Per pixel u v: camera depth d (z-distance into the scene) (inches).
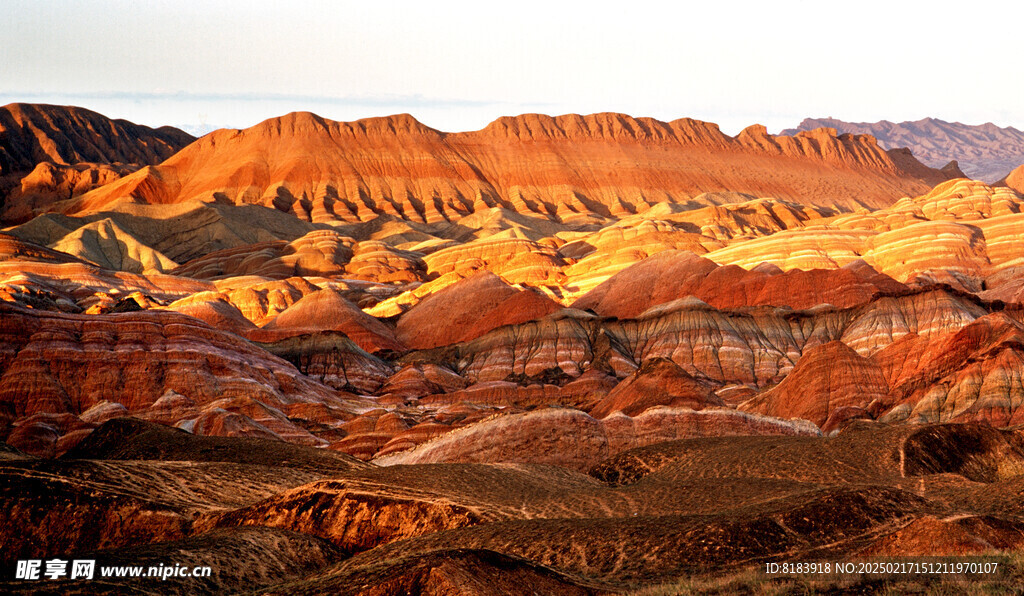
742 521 1652.3
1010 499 1888.5
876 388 4574.3
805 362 4753.9
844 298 7258.9
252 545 1940.2
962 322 6077.8
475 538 1822.1
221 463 2677.2
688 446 2967.5
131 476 2404.0
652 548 1616.6
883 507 1697.8
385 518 2127.2
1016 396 4153.5
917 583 1197.7
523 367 6609.3
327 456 3026.6
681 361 6491.1
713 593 1282.0
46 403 4547.2
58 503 2186.3
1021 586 1131.3
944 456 2714.1
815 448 2709.2
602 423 3243.1
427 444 3275.1
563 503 2117.4
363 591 1371.8
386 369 6712.6
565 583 1428.4
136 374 4842.5
